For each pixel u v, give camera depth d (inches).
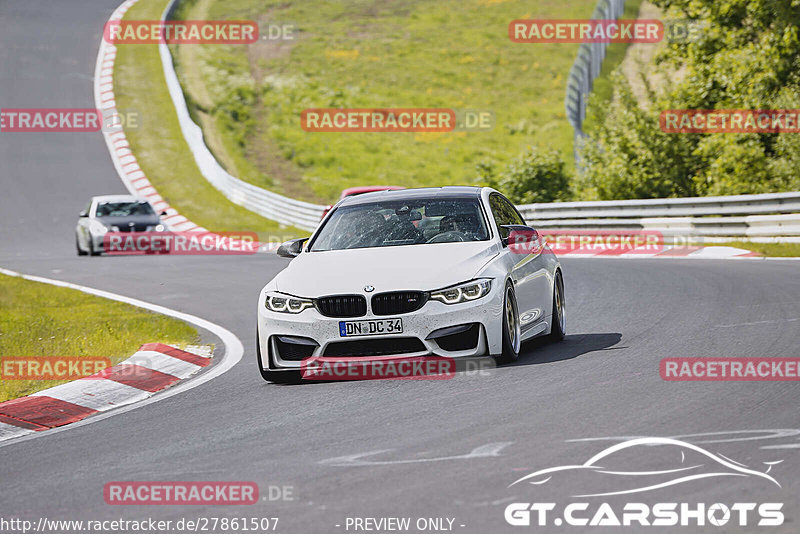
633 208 3294.8
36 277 3051.2
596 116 4315.9
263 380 1253.7
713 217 3026.6
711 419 846.5
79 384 1249.4
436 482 709.9
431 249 1226.6
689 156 4057.6
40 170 6441.9
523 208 3826.3
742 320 1425.9
